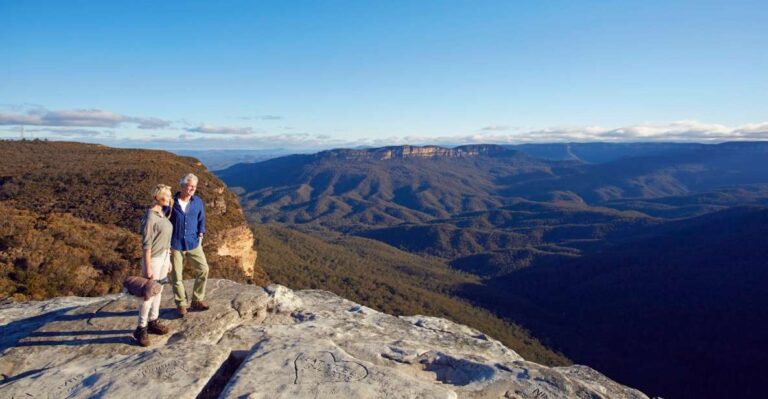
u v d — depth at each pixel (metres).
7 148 69.38
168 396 4.49
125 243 30.00
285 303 8.34
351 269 110.50
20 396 4.58
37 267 22.22
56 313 7.75
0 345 6.41
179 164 65.19
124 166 55.28
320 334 7.09
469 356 6.74
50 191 44.06
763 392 62.91
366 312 9.16
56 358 5.74
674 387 67.12
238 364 5.70
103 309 7.17
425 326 8.95
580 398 5.32
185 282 8.58
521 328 86.00
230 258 46.34
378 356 6.29
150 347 6.09
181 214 6.53
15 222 26.69
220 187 57.84
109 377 4.86
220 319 6.98
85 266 24.44
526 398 5.27
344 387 4.57
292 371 4.93
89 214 38.78
